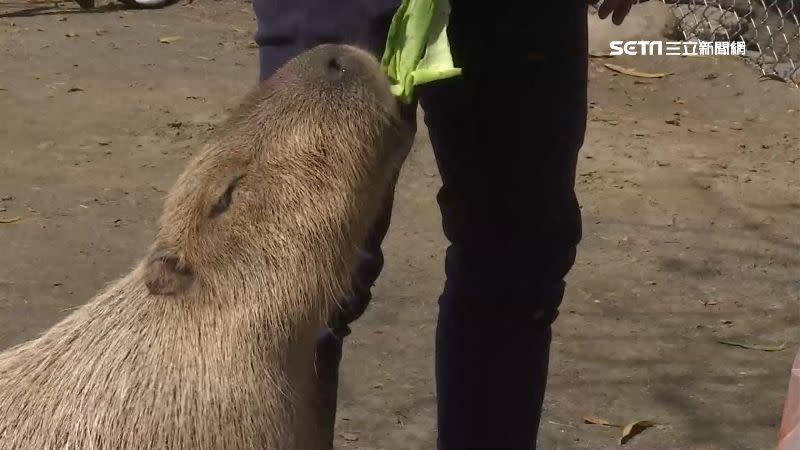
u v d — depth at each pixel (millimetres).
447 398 3627
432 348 5910
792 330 6277
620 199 8078
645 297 6625
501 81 3400
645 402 5461
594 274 6895
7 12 12688
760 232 7602
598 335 6125
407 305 6406
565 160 3510
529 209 3480
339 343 3426
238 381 2711
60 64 10695
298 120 2818
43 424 2713
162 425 2668
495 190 3471
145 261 2879
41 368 2801
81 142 8742
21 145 8617
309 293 2814
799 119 9891
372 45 3125
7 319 5949
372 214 2963
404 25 2920
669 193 8219
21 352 2883
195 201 2809
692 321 6344
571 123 3500
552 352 5926
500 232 3490
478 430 3605
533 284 3518
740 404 5461
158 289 2746
